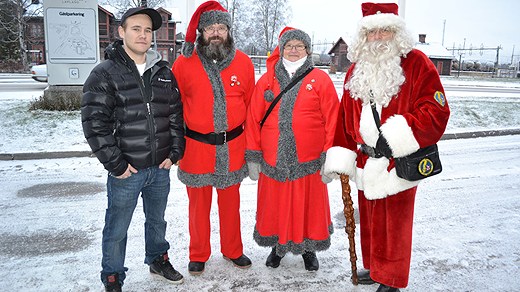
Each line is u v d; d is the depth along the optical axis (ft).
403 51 8.35
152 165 8.85
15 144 22.85
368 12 8.86
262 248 12.05
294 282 10.14
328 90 9.84
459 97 47.19
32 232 12.72
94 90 8.04
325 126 9.90
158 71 8.86
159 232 9.87
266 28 106.42
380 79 8.26
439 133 7.97
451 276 10.47
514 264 11.13
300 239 10.09
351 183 18.56
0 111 29.68
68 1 30.37
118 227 8.93
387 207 8.71
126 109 8.34
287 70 10.07
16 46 116.47
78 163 20.66
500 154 24.76
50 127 25.93
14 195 15.97
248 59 10.39
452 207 15.56
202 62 9.73
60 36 30.55
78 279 10.11
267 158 10.04
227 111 9.82
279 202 10.15
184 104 10.14
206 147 9.90
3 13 109.70
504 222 14.14
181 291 9.69
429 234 13.05
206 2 9.60
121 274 9.29
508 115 36.96
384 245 8.86
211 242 12.36
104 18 106.22
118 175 8.30
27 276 10.21
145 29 8.37
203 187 10.26
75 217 13.93
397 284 8.79
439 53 143.33
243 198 16.43
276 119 9.87
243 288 9.84
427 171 8.07
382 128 7.98
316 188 10.12
